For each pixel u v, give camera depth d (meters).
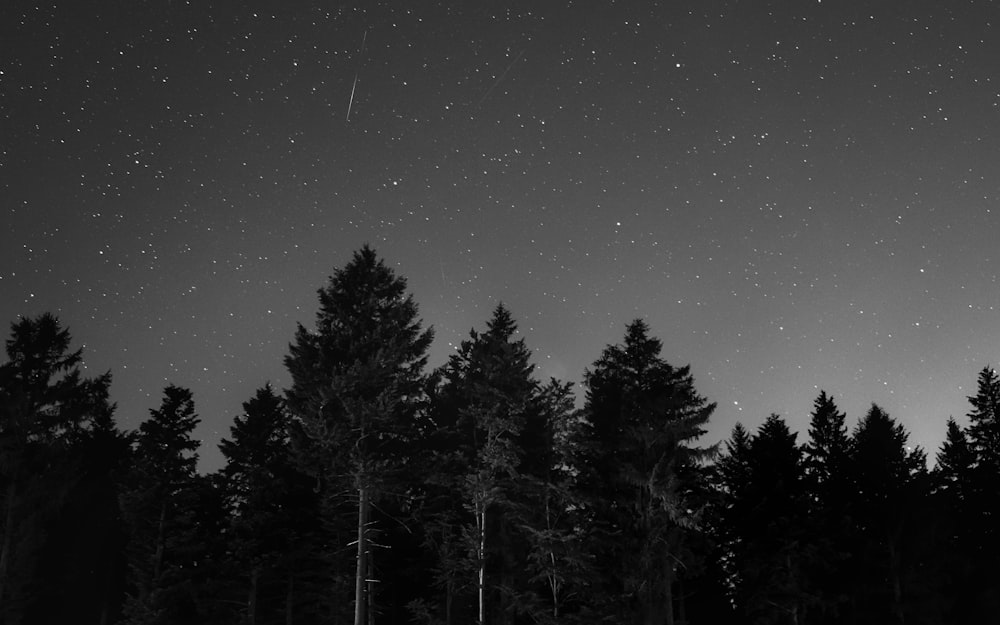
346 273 34.88
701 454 30.94
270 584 38.78
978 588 40.09
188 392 37.00
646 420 31.28
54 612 41.59
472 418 34.62
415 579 36.31
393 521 36.88
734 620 39.91
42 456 38.84
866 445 41.44
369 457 30.12
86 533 43.34
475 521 33.75
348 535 35.62
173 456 35.19
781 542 33.16
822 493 38.72
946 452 47.66
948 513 41.94
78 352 41.47
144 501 34.56
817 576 36.41
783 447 36.62
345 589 33.75
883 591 37.25
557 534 29.50
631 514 30.72
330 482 31.58
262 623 38.59
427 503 34.41
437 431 34.19
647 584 29.06
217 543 36.78
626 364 33.09
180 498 35.06
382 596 38.75
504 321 38.19
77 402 41.28
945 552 39.81
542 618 29.08
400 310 34.00
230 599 38.59
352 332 33.56
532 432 33.75
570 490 30.62
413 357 34.16
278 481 37.50
